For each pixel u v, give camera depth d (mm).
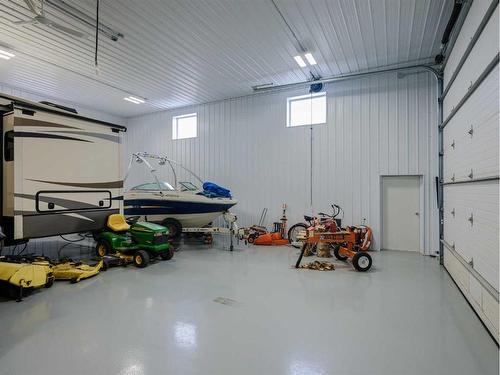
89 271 4461
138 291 3895
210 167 8898
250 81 7254
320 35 5121
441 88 5426
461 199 4059
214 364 2271
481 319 3053
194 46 5543
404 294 3820
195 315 3154
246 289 3990
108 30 4992
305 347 2520
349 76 6727
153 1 4238
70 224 4738
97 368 2211
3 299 3598
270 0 4211
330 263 5426
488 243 2951
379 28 4879
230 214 6996
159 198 6801
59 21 4699
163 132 9859
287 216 7688
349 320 3047
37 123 4270
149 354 2406
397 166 6512
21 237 4070
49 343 2572
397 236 6680
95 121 5121
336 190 7121
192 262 5508
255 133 8172
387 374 2160
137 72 6750
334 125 7141
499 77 2650
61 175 4594
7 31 5000
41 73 6793
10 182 4082
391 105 6555
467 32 3711
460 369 2219
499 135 2660
